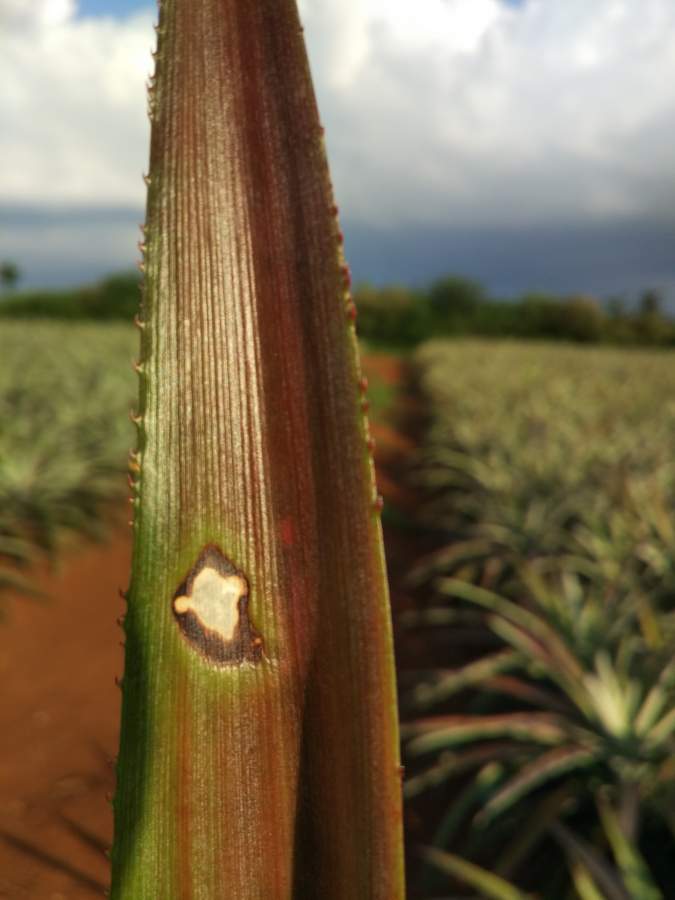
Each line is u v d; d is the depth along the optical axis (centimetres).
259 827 12
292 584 12
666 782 60
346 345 11
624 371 412
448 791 74
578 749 62
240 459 12
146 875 12
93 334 485
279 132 12
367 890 11
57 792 71
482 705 84
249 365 12
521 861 63
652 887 48
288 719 12
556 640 75
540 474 149
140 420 12
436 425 259
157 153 12
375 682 11
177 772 12
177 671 12
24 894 57
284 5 12
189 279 12
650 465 151
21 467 138
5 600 111
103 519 148
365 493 11
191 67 12
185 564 12
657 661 73
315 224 11
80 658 98
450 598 123
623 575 90
